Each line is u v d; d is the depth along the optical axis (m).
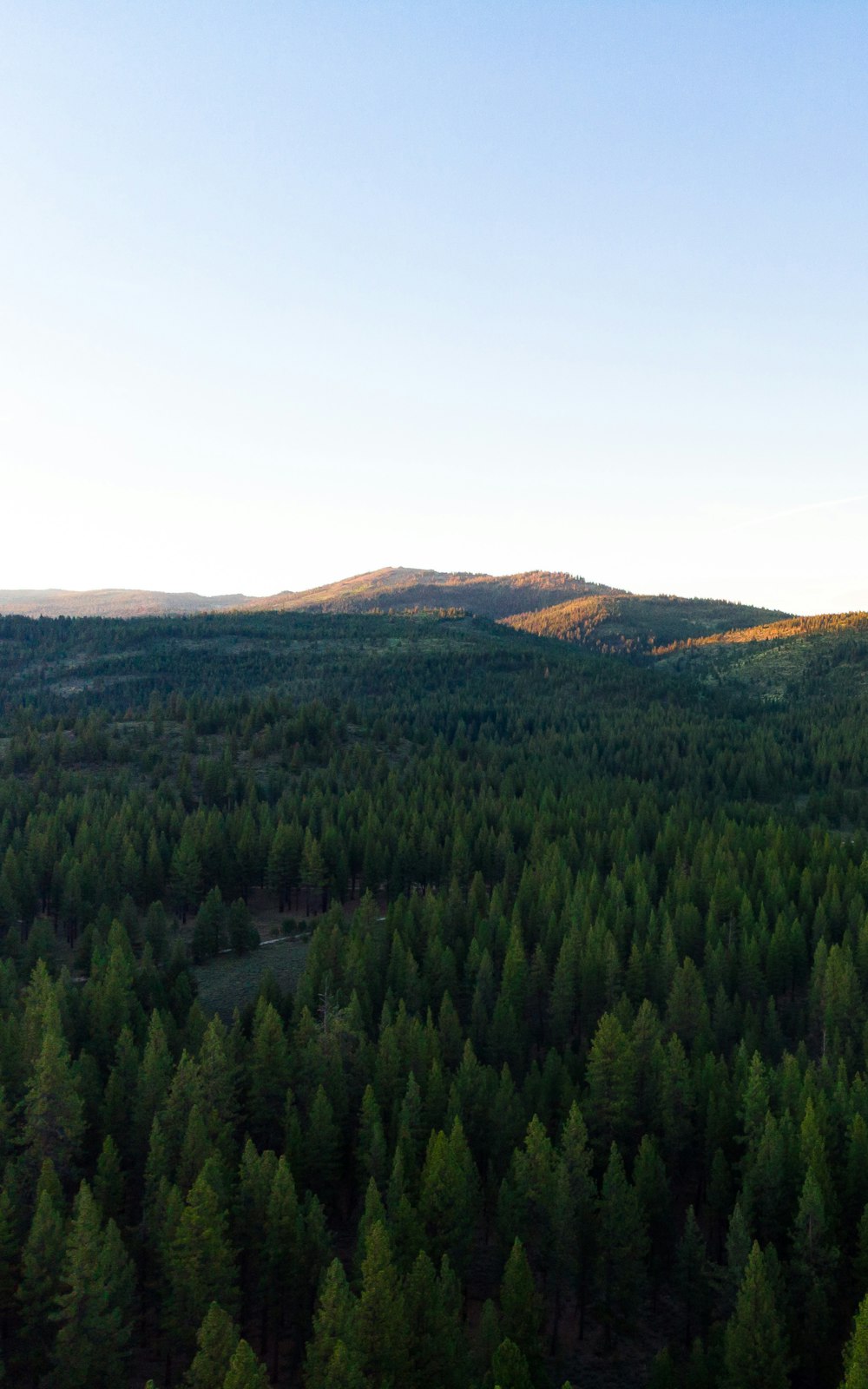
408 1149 60.72
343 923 110.38
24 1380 49.38
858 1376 41.72
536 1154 58.34
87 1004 81.62
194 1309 48.91
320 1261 52.69
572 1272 55.66
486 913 113.88
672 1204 66.69
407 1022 76.69
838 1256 52.53
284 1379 51.94
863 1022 81.06
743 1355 47.16
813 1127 57.84
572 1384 52.66
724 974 91.38
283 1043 70.94
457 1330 47.78
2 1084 63.69
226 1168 57.72
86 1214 47.88
